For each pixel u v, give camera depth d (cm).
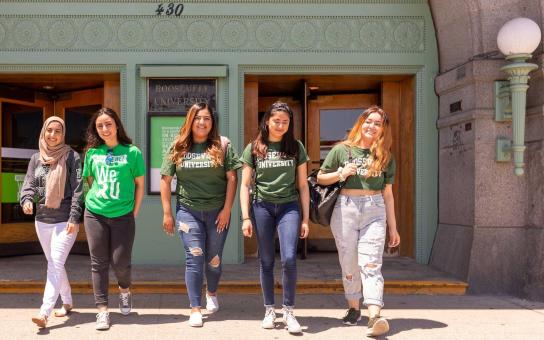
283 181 431
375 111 435
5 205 745
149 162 678
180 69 672
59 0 673
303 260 725
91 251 434
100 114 437
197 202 444
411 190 720
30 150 771
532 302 545
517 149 559
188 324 445
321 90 798
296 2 687
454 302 543
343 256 438
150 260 678
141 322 452
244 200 437
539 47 567
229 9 684
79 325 442
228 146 450
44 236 443
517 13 596
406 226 734
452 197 652
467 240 604
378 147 431
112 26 679
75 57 675
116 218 432
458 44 644
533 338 422
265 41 688
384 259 724
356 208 433
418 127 699
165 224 450
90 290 555
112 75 698
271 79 726
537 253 562
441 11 666
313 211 449
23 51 673
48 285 434
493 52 601
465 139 620
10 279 574
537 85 571
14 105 755
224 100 684
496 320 474
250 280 580
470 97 607
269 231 435
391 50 695
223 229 453
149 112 678
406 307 520
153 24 681
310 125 805
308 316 480
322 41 691
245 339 409
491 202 592
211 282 476
